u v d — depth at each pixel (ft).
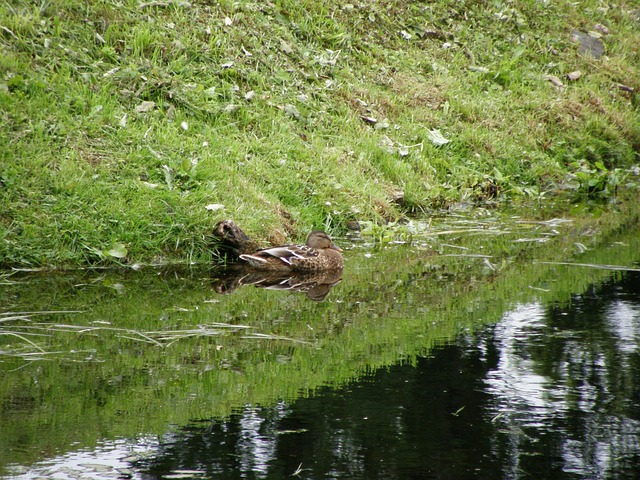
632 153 68.54
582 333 30.01
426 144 57.67
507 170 59.77
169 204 41.32
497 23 75.15
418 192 52.90
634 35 83.66
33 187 39.68
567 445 21.09
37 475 19.06
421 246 44.83
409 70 65.05
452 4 74.28
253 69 55.52
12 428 21.44
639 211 54.85
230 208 42.52
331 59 60.85
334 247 40.86
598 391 24.58
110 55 50.44
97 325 30.09
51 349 27.37
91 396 23.56
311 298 34.83
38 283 35.50
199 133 48.01
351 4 67.46
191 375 25.38
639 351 27.99
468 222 50.39
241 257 40.04
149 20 54.03
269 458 20.20
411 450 20.68
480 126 62.18
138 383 24.62
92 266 38.14
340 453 20.42
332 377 25.45
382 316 32.12
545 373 25.99
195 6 57.62
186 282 36.99
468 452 20.57
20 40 48.01
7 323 30.04
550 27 78.33
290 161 48.88
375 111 58.54
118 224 39.68
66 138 43.14
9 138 41.75
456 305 33.78
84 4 52.70
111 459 19.98
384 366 26.45
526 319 31.71
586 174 60.90
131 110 47.19
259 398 23.77
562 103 68.74
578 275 38.93
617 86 75.05
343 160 51.55
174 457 20.08
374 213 48.01
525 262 41.19
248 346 28.22
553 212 53.98
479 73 68.44
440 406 23.35
